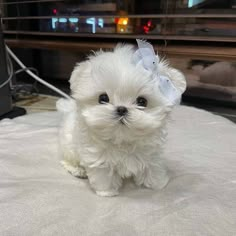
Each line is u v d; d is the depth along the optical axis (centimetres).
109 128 22
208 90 52
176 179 28
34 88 56
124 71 22
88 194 26
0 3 57
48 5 58
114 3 52
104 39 52
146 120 21
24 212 22
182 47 46
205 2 47
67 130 30
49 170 30
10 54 52
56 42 54
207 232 21
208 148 34
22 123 39
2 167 29
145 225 21
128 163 24
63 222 22
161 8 50
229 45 44
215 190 26
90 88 23
